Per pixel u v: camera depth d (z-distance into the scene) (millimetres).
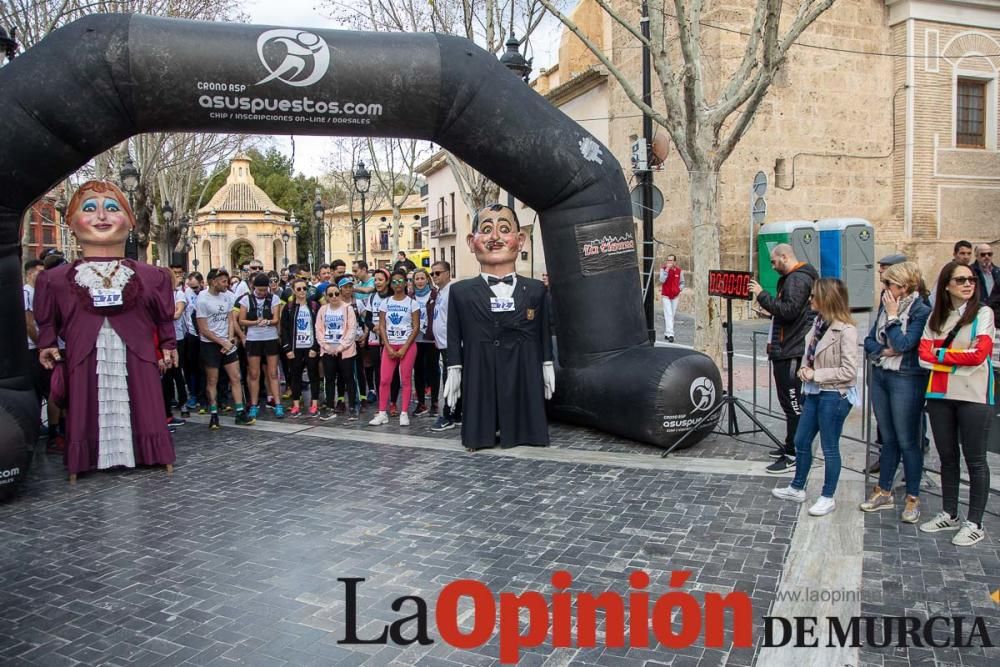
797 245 17469
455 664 3504
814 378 5293
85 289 6758
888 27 19984
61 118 6379
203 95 6664
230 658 3578
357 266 11227
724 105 8336
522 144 7402
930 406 4902
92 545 5090
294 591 4301
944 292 4715
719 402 7207
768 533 5016
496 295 7523
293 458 7395
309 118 6988
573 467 6781
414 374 9875
